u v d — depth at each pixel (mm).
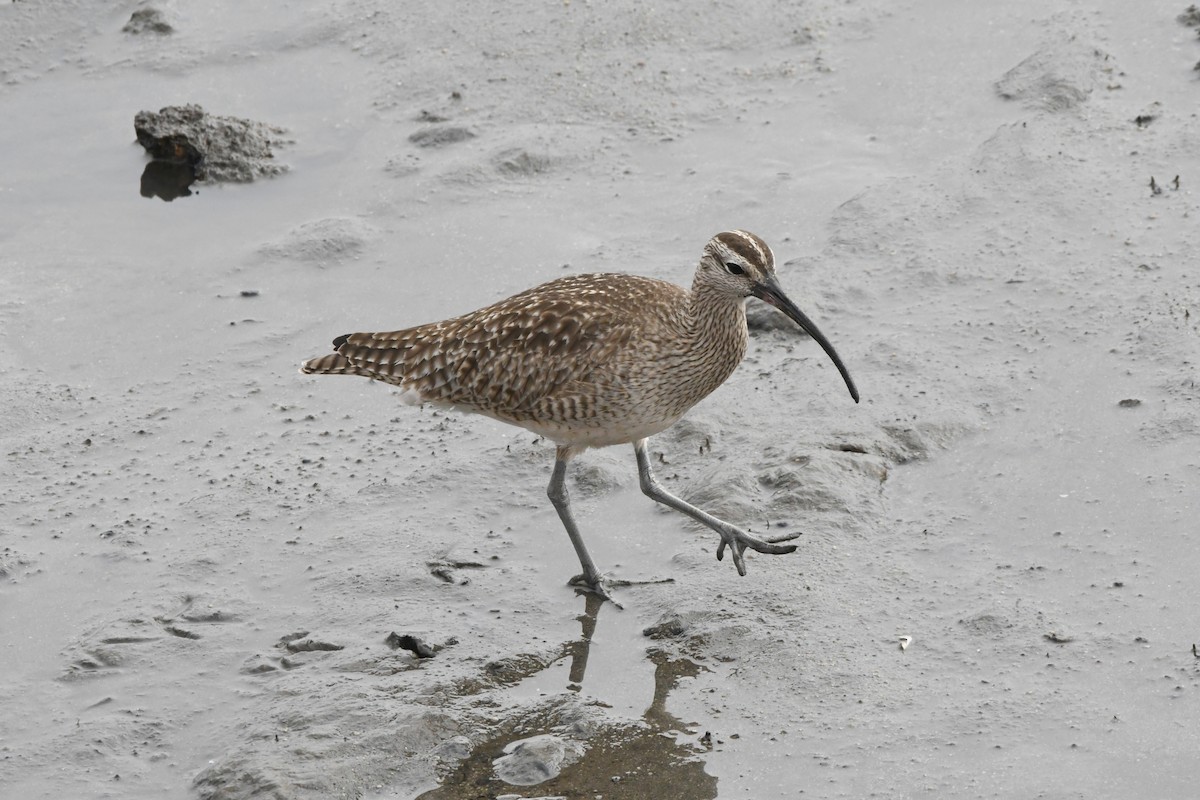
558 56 21109
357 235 17672
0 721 10680
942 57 20359
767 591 11594
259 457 14000
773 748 10023
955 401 13836
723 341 12086
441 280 16812
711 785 9727
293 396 15008
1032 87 19188
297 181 19094
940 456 13172
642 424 12078
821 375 14469
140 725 10562
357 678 10945
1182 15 20297
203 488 13539
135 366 15609
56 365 15672
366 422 14516
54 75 21875
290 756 10000
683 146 19172
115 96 21234
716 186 18172
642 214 17797
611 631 11438
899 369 14406
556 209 18062
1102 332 14594
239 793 9727
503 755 10070
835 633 11062
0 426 14609
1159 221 16375
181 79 21547
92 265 17469
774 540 11930
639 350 11789
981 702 10234
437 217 18062
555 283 12484
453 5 22578
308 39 22297
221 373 15422
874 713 10242
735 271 11805
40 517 13195
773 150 18859
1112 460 12773
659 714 10445
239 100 20922
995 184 17406
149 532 12906
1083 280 15477
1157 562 11508
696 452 13602
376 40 22031
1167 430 13000
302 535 12805
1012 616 11023
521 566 12289
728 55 20969
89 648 11375
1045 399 13727
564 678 10914
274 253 17469
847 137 19016
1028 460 12945
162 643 11461
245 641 11492
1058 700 10195
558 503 12008
